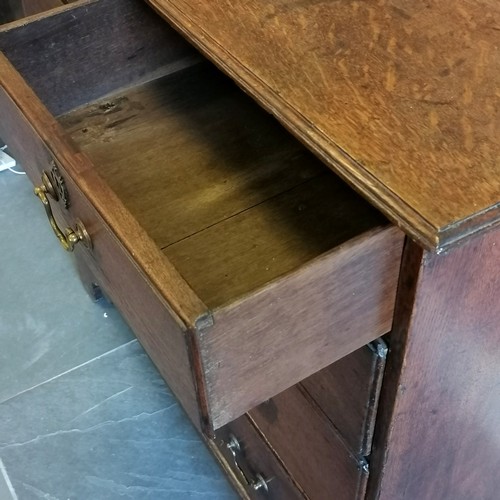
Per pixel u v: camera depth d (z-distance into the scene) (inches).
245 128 34.1
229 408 22.2
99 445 47.4
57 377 51.3
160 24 35.2
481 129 21.5
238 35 26.2
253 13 27.4
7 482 45.6
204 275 27.2
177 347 20.6
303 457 34.0
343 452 30.2
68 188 25.1
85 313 55.3
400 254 21.8
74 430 48.2
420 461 30.4
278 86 23.7
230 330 19.8
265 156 32.5
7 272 58.7
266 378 22.2
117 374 51.3
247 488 42.1
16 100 26.8
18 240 61.3
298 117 22.5
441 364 25.8
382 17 26.8
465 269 22.3
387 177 20.1
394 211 19.6
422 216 19.1
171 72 37.2
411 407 26.7
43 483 45.6
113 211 22.0
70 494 45.0
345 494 32.1
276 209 29.7
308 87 23.5
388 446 27.7
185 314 19.0
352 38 25.7
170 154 33.1
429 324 23.5
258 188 30.9
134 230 21.3
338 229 28.5
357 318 22.9
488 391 29.4
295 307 20.7
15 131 29.9
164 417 48.6
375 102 22.8
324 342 22.7
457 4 27.3
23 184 66.4
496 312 25.3
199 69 37.3
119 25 34.2
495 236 21.8
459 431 30.5
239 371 21.2
